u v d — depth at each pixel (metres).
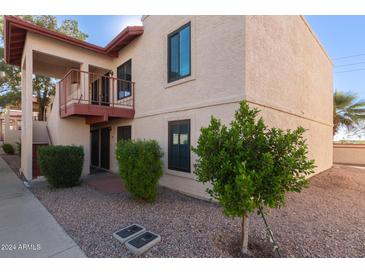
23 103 9.34
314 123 9.27
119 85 9.55
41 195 6.00
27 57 7.71
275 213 4.65
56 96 8.84
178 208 4.95
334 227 3.96
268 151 2.88
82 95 8.88
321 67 10.23
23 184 7.45
